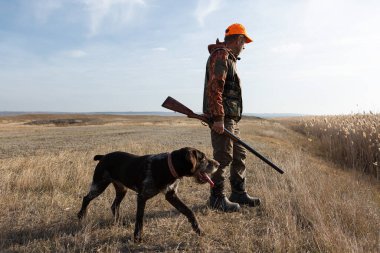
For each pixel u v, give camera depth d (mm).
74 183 7395
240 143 5398
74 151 12859
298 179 7277
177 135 22125
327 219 5180
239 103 5695
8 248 4293
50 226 5035
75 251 4254
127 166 4785
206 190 7043
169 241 4555
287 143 19875
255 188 7129
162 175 4426
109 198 6414
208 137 20547
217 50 5375
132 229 4941
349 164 12641
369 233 4789
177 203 4645
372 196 7582
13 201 6133
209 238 4605
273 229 4590
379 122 13406
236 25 5629
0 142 18406
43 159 10078
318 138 21938
